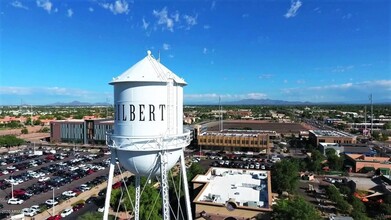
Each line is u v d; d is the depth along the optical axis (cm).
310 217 3175
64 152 9088
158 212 3838
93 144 10581
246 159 8375
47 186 5472
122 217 3894
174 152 1623
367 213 4347
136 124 1545
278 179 5119
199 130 10562
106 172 6631
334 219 3809
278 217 3147
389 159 6894
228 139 9719
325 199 4894
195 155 8900
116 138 1573
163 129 1572
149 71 1587
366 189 5125
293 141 11338
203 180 4334
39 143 10775
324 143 9062
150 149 1519
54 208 4397
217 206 3397
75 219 3953
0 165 7200
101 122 10562
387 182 5244
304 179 6159
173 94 1625
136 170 1605
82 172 6506
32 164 7281
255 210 3275
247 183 4200
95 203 4572
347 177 6094
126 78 1548
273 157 8550
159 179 1884
